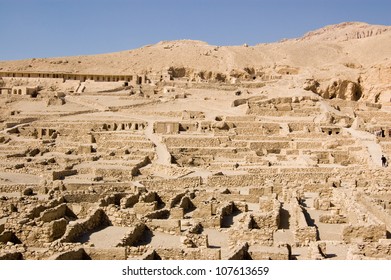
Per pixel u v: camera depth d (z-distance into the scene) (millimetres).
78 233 42625
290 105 138375
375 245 34344
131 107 144625
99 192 65000
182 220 49469
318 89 172000
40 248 37438
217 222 48344
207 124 120000
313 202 57406
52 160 91438
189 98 156250
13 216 48406
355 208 48844
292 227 48625
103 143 105000
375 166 83875
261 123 118562
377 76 172375
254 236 39469
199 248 36375
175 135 110438
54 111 139750
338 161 94812
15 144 110500
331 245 39500
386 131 116000
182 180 75062
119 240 39500
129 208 55875
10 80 193125
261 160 91375
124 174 80000
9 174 79938
